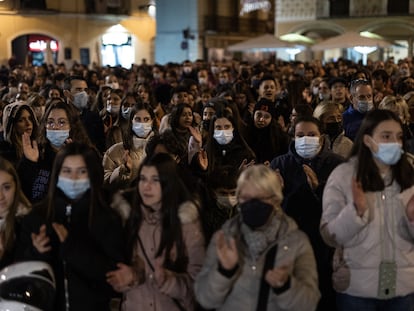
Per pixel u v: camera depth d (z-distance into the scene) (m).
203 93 10.24
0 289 3.20
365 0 30.34
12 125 5.73
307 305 2.96
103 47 35.84
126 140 5.84
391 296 3.40
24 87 11.39
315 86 10.27
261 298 3.03
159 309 3.37
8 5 32.38
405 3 29.69
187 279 3.32
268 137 6.41
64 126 5.21
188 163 5.06
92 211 3.39
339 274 3.48
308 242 3.13
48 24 33.62
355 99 6.59
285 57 33.47
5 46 32.72
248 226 3.06
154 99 10.08
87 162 3.42
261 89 8.86
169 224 3.30
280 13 32.34
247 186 3.08
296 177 4.66
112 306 4.03
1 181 3.53
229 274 2.95
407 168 3.41
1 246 3.52
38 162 4.90
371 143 3.38
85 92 8.25
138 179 3.40
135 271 3.33
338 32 31.38
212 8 34.75
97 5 34.97
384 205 3.38
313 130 4.61
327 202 3.49
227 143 5.25
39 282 3.21
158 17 35.16
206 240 3.46
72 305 3.36
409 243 3.41
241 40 36.50
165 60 35.09
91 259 3.32
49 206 3.44
